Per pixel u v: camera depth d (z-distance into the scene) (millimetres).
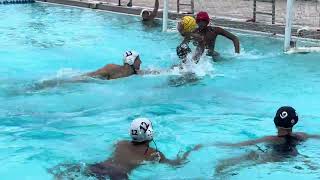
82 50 12031
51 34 13625
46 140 7754
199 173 6762
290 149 7094
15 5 18188
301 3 16172
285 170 6816
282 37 12797
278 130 7203
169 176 6660
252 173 6770
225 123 8250
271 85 9695
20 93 9344
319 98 9148
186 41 10422
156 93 9320
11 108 8750
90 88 9500
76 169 6758
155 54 11617
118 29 14086
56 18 15742
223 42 12562
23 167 7055
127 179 6469
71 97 9148
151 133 6848
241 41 12586
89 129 8086
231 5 16500
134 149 6805
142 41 12773
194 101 9055
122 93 9312
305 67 10594
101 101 9023
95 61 11219
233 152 7203
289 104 8914
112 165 6637
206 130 8031
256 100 9086
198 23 10766
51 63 11078
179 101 9055
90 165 6746
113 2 17438
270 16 14703
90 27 14406
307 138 7277
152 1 17766
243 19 14188
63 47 12312
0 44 12586
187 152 7270
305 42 12344
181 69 10211
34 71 10547
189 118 8430
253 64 10789
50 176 6805
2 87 9609
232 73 10266
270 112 8633
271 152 7082
